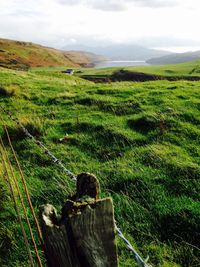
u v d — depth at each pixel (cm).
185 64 16200
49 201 841
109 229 305
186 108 1583
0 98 1998
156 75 11806
